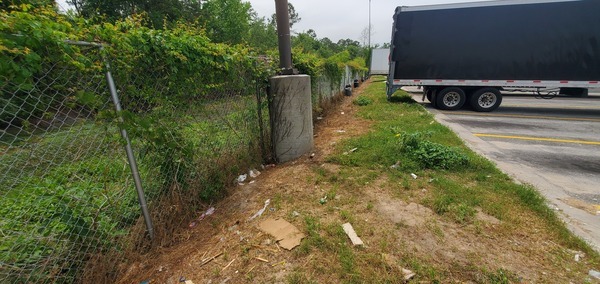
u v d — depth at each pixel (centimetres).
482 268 203
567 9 773
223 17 2878
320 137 583
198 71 282
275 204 299
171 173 266
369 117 759
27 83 153
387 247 227
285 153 438
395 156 418
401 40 925
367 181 347
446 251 222
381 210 281
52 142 174
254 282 198
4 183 167
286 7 419
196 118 291
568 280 193
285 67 443
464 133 620
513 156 459
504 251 222
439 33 884
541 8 790
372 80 2691
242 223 271
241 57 353
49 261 191
